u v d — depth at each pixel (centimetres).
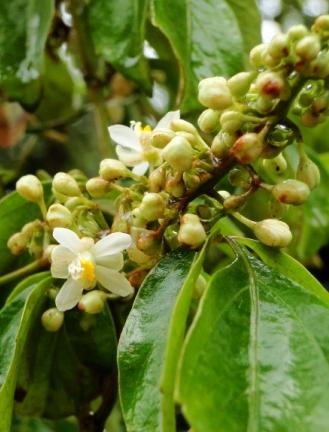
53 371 14
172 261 10
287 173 17
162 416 8
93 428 14
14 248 13
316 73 9
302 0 31
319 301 10
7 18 16
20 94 16
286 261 10
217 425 8
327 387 9
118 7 15
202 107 14
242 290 10
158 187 10
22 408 14
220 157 10
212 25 15
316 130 22
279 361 9
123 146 12
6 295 14
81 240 11
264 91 9
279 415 8
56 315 12
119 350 9
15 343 11
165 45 18
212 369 8
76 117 21
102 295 11
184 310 9
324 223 19
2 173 20
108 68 18
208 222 10
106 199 14
